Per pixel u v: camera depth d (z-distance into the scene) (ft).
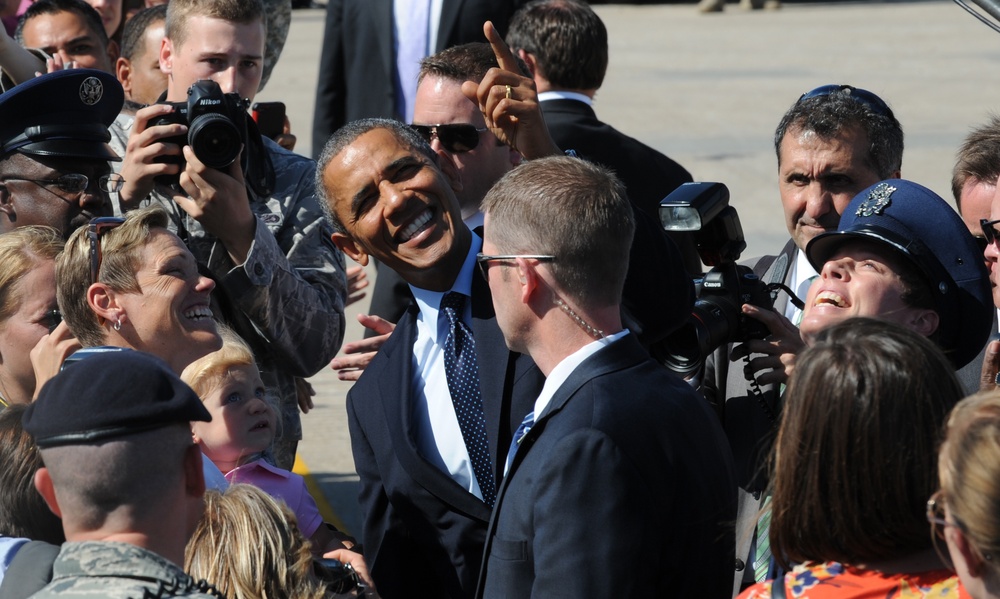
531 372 36.11
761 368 36.96
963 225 34.86
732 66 249.14
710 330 36.14
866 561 24.77
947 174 143.33
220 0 49.52
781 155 43.68
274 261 43.50
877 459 24.11
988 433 21.63
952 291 34.04
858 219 34.76
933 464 24.08
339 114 82.84
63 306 37.24
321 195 37.93
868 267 34.19
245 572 30.37
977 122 177.06
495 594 31.19
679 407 31.37
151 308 37.06
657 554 29.96
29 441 32.09
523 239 31.50
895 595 24.30
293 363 45.62
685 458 30.73
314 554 39.47
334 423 82.43
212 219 42.42
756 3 376.68
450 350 37.47
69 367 25.88
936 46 277.23
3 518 31.94
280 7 69.51
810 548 25.07
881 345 24.79
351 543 42.80
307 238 46.85
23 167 42.34
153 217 38.34
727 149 161.89
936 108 191.42
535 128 37.76
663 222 37.09
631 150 60.34
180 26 49.78
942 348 34.37
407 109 79.20
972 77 225.97
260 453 42.57
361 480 38.96
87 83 43.01
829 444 24.45
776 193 138.51
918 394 24.27
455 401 37.04
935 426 24.23
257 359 45.93
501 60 38.37
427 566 38.75
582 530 29.43
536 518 30.14
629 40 302.04
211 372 41.57
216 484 36.58
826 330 26.00
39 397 25.59
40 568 29.27
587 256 31.22
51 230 40.09
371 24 78.89
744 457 39.55
